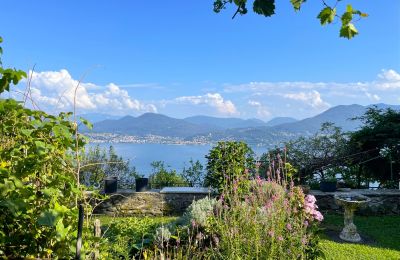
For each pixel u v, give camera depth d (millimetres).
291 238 4426
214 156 8469
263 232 4570
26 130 2303
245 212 4949
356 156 11109
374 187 11188
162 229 5730
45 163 2455
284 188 5633
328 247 6797
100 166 10273
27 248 2176
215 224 5613
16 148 2359
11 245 2141
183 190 9906
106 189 9602
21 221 2189
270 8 2045
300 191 5754
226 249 4633
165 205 9742
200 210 6215
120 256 4855
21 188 2137
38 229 2232
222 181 8125
